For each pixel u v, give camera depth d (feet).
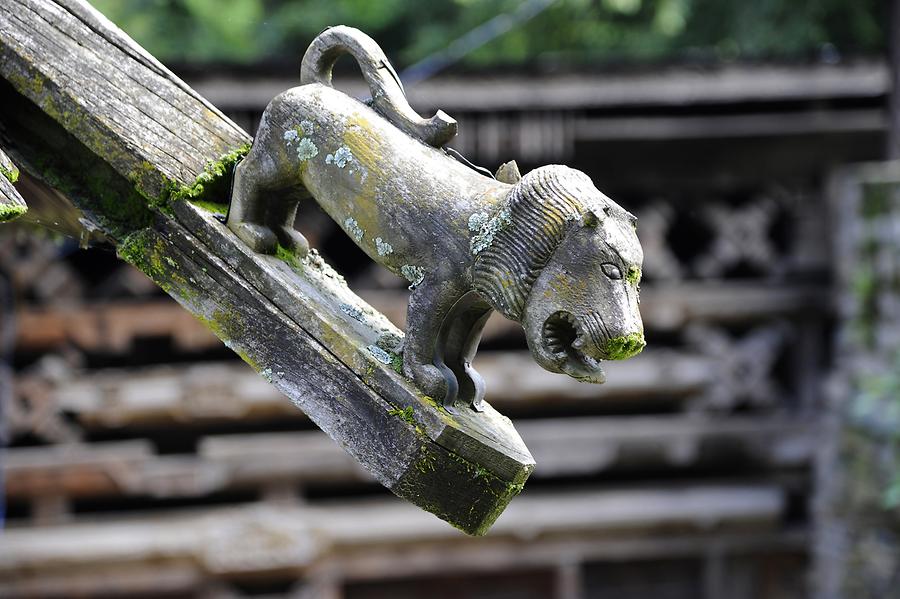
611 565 31.27
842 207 25.66
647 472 31.24
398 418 7.62
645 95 26.50
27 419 26.96
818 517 26.20
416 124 7.95
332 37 8.25
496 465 7.67
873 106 28.35
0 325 26.68
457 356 7.98
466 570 29.50
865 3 36.63
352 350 7.77
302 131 7.99
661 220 28.55
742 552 30.14
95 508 30.53
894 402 23.48
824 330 29.53
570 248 7.17
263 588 29.09
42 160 8.83
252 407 27.71
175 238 8.29
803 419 29.09
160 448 30.14
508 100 26.05
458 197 7.64
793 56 27.14
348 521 28.02
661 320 28.53
